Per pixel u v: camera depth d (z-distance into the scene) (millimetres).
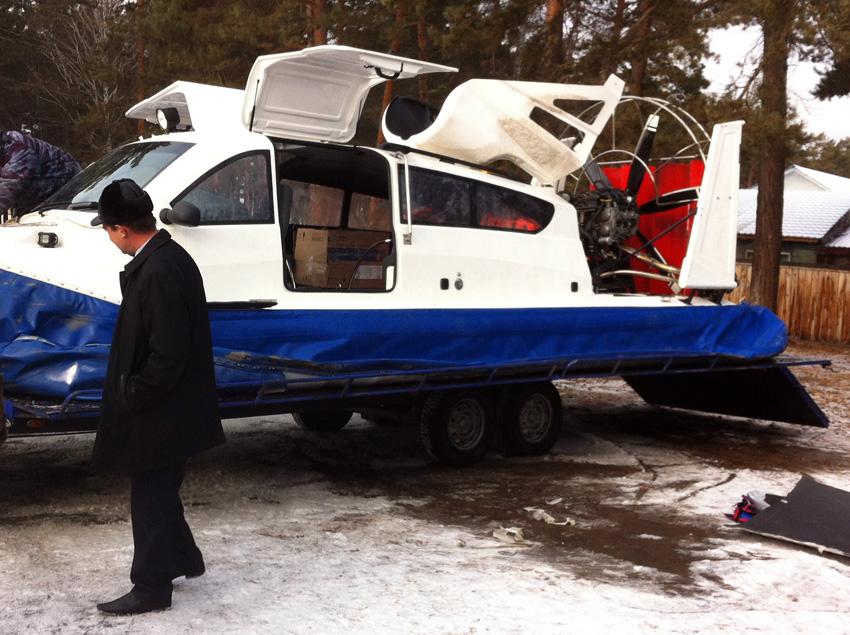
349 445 8188
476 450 7574
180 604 4344
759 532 5742
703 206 8320
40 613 4176
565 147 8070
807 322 20984
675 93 17250
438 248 7219
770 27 13742
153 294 3980
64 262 5684
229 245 6211
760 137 13594
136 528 4184
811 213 27906
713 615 4445
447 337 6984
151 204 4168
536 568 5059
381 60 6996
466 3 15352
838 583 4980
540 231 7875
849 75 18172
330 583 4707
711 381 9766
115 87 28844
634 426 9695
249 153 6438
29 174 7328
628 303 8172
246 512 5980
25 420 5309
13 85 33906
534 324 7445
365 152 7039
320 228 8266
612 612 4434
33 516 5656
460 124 7582
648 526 5953
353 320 6559
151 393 3988
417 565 5039
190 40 20266
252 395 6195
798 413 9219
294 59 6836
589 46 16016
